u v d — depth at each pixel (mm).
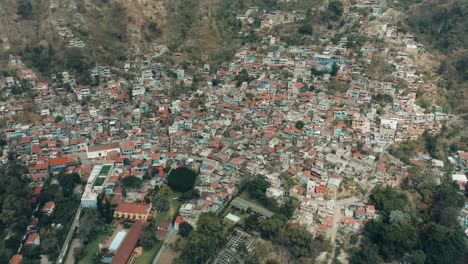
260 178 164500
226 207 156750
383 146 189500
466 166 178125
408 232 138375
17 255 134250
